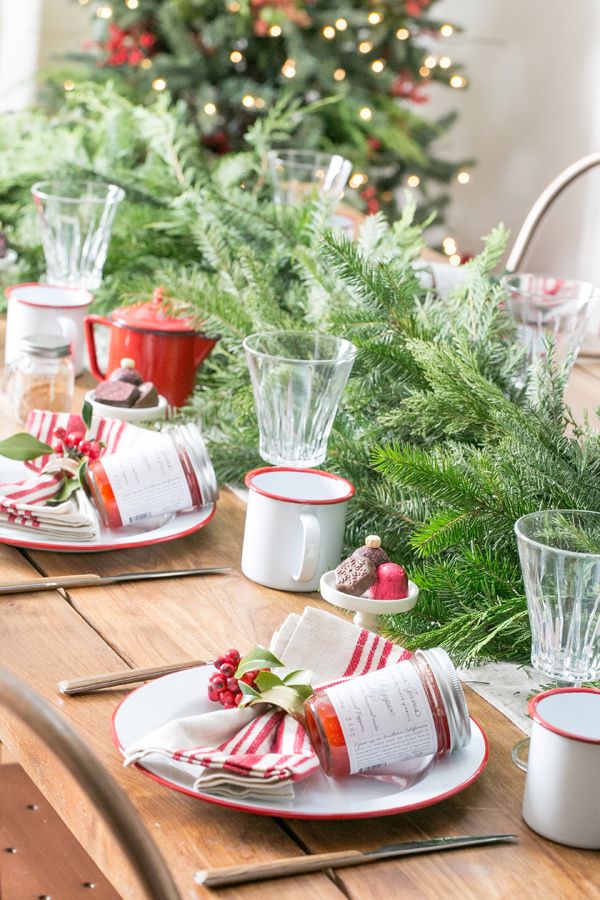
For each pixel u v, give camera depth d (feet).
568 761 2.31
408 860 2.25
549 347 3.69
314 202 5.00
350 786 2.41
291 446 3.58
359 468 3.75
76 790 2.38
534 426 3.25
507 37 14.35
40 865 3.52
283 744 2.40
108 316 5.10
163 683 2.67
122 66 12.38
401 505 3.57
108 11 12.10
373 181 13.01
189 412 4.29
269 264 4.91
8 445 3.56
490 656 3.07
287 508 3.34
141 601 3.24
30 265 5.88
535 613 2.64
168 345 4.47
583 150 13.41
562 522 2.68
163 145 5.74
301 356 3.64
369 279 3.85
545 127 13.91
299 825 2.32
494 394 3.29
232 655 2.61
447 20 14.96
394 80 12.59
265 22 11.74
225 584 3.40
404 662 2.52
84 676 2.81
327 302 4.31
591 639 2.59
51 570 3.37
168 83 11.97
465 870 2.24
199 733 2.41
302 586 3.39
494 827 2.38
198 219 4.90
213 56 12.26
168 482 3.59
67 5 13.87
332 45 12.28
